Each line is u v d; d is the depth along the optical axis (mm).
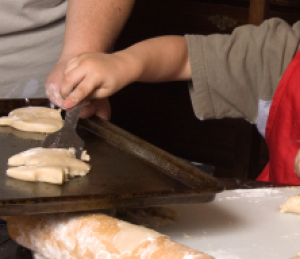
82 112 1063
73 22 1163
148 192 847
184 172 921
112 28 1181
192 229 931
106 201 836
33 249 879
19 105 1111
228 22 1666
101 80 1013
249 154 1590
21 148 982
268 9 1531
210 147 1838
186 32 1756
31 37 1217
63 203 823
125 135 1012
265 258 886
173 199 857
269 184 1056
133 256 804
